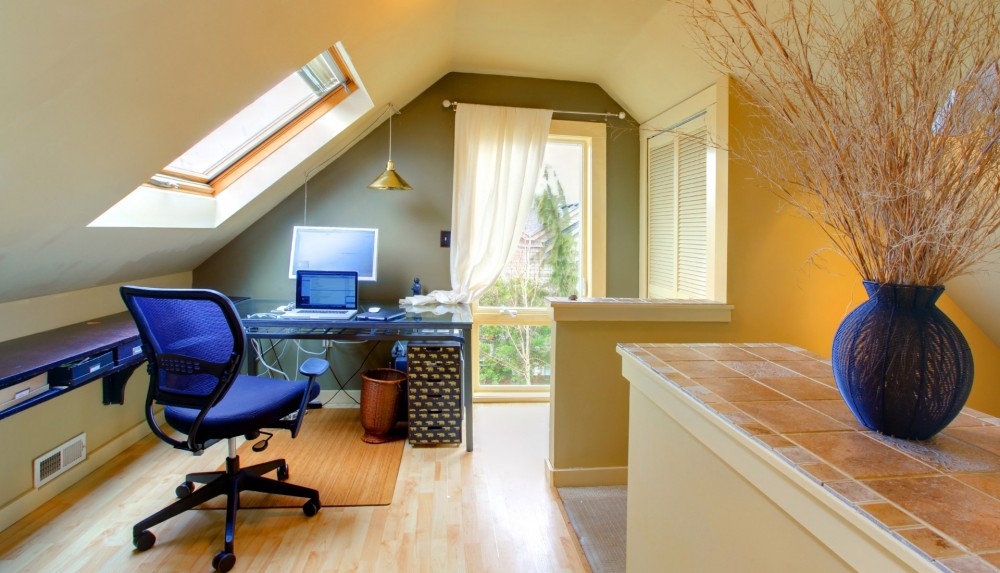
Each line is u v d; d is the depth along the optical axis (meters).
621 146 3.44
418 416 2.69
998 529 0.54
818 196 0.90
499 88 3.33
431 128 3.30
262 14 1.33
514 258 3.49
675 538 1.10
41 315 2.05
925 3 0.72
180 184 2.34
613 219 3.45
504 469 2.43
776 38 0.91
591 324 2.21
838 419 0.87
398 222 3.30
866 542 0.58
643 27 2.53
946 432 0.81
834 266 2.30
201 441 1.73
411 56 2.59
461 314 2.79
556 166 3.49
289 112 2.59
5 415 1.41
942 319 0.75
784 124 0.96
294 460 2.50
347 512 2.03
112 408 2.48
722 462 0.92
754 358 1.31
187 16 1.11
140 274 2.60
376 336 2.64
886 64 0.74
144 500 2.08
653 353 1.36
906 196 0.73
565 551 1.80
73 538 1.81
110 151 1.40
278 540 1.84
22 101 1.01
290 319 2.48
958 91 0.70
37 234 1.56
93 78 1.09
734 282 2.26
